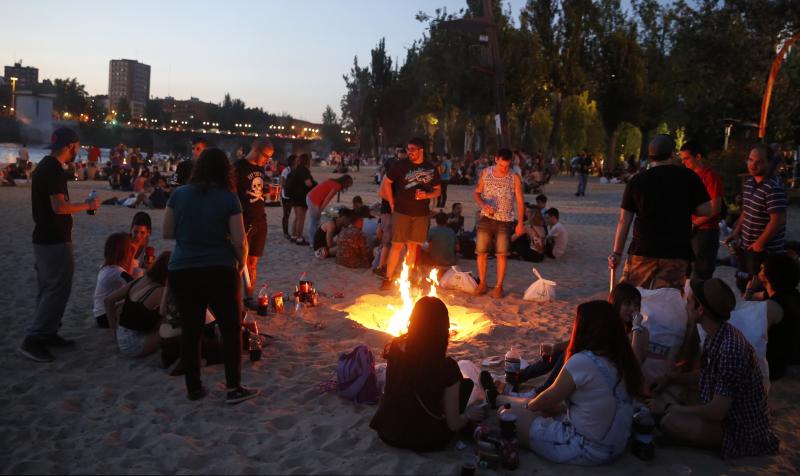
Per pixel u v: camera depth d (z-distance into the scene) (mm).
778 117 23594
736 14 23219
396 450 4027
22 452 3885
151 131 130375
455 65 39719
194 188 4492
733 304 4012
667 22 43875
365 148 75812
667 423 4129
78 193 22672
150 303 5480
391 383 4051
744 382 3982
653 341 4719
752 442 4059
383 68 68375
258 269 9773
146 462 3797
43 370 5250
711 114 25094
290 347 6004
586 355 3850
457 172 34469
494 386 4672
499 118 13812
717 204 6281
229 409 4578
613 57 42344
